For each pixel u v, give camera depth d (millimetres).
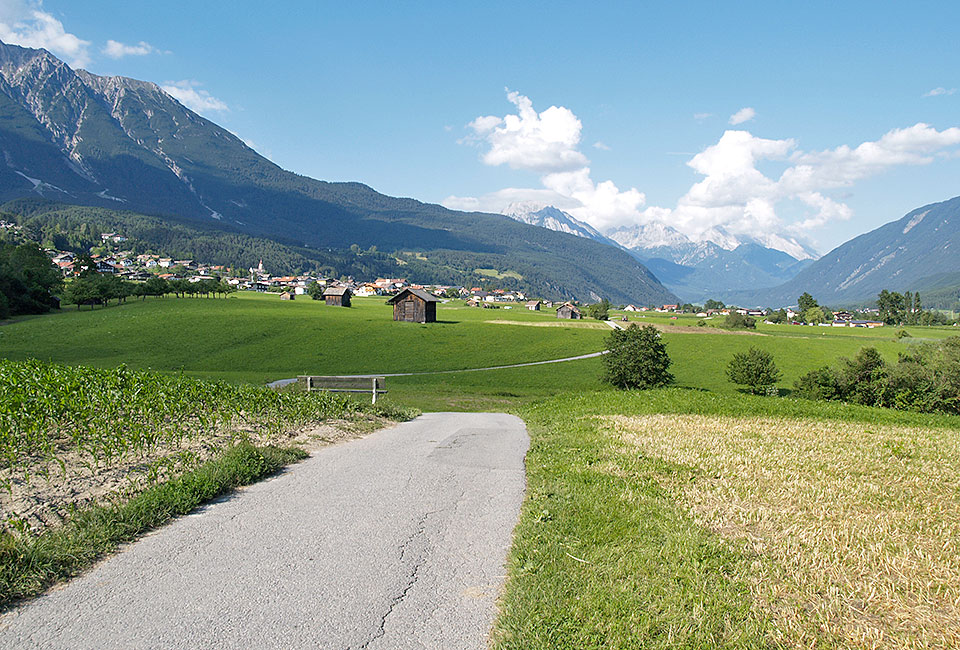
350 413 20672
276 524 8336
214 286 154125
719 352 89812
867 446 15539
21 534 7074
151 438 11719
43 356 66375
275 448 12906
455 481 11102
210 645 5156
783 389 69438
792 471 12062
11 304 99812
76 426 12250
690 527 8258
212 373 58469
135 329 82500
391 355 76188
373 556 7258
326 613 5797
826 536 7973
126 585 6293
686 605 5996
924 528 8508
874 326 186750
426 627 5602
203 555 7148
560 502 9516
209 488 9602
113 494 8922
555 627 5559
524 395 52469
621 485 10625
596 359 78875
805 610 5930
